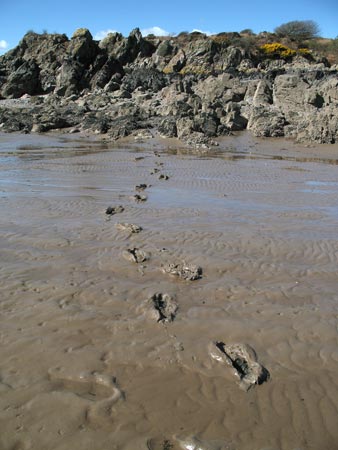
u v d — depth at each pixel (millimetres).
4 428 2037
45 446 1952
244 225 5219
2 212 5465
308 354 2727
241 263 4082
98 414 2148
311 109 15625
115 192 6957
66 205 5914
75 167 9695
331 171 9844
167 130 15773
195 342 2781
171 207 5957
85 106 21188
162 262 4023
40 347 2656
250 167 10180
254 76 21609
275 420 2186
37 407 2172
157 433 2061
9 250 4168
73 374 2424
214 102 17781
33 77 26016
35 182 7734
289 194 7199
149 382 2400
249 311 3213
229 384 2416
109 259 4035
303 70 20109
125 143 15039
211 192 7188
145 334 2844
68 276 3646
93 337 2787
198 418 2166
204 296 3414
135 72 24688
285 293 3521
